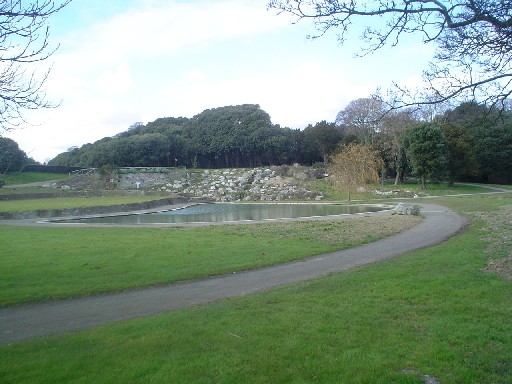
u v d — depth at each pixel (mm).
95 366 5504
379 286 9539
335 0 7230
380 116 8383
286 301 8594
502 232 18469
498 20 6711
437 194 53125
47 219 31719
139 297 9820
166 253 15070
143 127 102750
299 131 93438
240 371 5316
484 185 65688
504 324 6840
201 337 6535
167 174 70438
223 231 21672
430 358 5629
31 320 8172
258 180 64562
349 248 16188
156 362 5590
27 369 5461
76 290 10273
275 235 19828
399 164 62781
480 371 5281
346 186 48562
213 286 10734
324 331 6688
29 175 71062
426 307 7863
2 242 17875
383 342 6191
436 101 7691
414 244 16750
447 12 7004
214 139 90438
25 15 6770
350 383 5008
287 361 5598
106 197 53875
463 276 10188
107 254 14922
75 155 96000
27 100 7332
